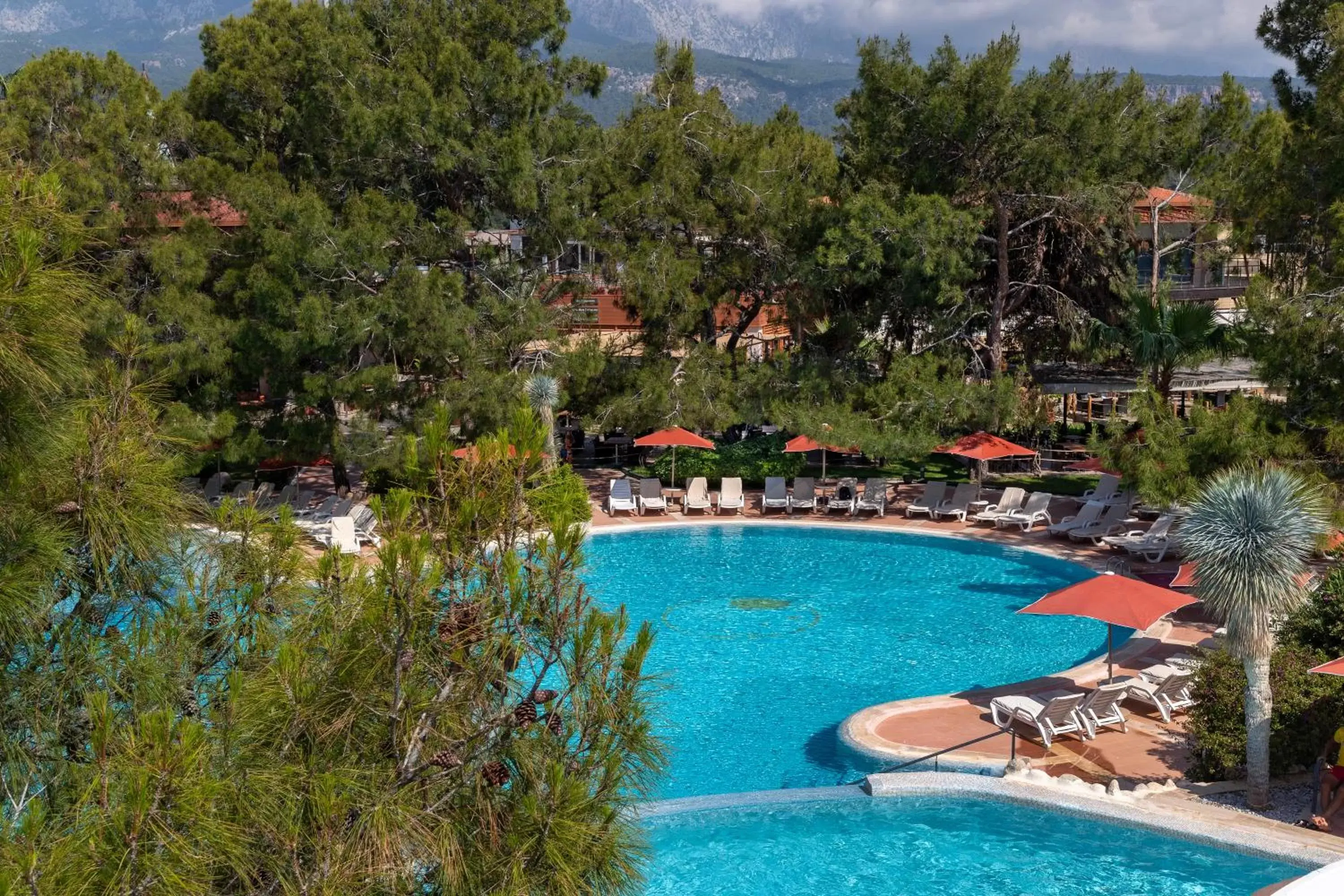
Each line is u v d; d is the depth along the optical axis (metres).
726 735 14.50
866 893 10.13
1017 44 26.89
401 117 25.45
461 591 4.84
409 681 4.67
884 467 34.69
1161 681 14.37
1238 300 19.48
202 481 29.66
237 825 4.02
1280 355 18.02
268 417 26.88
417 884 4.57
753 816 11.70
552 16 28.14
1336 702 11.80
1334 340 17.38
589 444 36.69
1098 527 24.83
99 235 21.77
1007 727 13.91
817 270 29.38
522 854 4.50
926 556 24.72
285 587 5.21
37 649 4.41
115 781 3.76
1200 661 14.13
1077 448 34.72
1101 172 28.28
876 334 32.28
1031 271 30.97
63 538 4.36
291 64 28.84
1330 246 18.92
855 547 25.75
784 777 13.19
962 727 14.06
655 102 32.34
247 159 27.94
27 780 4.21
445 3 28.59
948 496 29.22
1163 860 10.47
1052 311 31.98
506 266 27.52
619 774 4.75
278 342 24.34
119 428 4.74
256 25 29.81
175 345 23.78
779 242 30.78
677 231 31.12
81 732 4.42
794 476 32.16
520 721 4.73
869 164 29.86
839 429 26.97
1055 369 34.31
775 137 32.62
